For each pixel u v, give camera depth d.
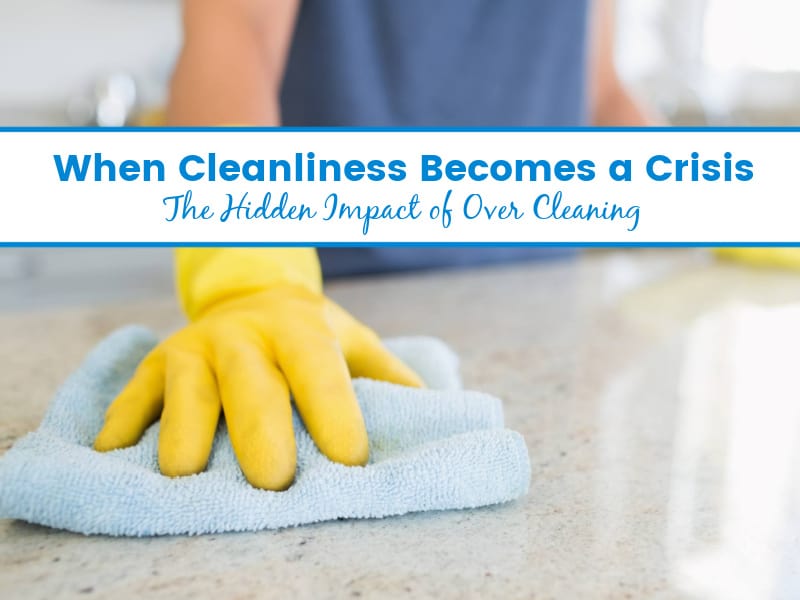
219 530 0.24
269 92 0.55
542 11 0.81
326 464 0.26
